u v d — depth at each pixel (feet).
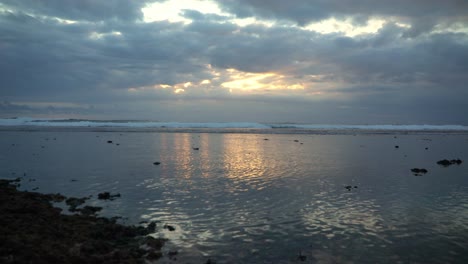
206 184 84.33
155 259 42.24
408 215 60.44
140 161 120.57
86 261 39.45
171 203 66.59
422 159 135.23
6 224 46.62
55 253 39.78
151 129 348.59
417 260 43.06
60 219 53.16
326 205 66.39
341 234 51.34
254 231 52.16
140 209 62.34
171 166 110.93
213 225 54.49
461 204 67.62
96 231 48.80
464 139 252.42
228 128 415.85
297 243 47.83
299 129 415.44
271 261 42.32
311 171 104.68
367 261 42.70
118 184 82.74
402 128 493.36
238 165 115.14
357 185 84.84
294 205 66.28
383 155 147.23
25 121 454.40
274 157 137.18
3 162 112.78
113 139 211.82
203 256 43.42
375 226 54.80
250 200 69.56
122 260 40.93
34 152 139.85
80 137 220.43
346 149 171.42
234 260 42.42
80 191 74.90
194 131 325.62
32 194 66.85
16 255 37.22
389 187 82.79
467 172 104.78
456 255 44.42
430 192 77.82
